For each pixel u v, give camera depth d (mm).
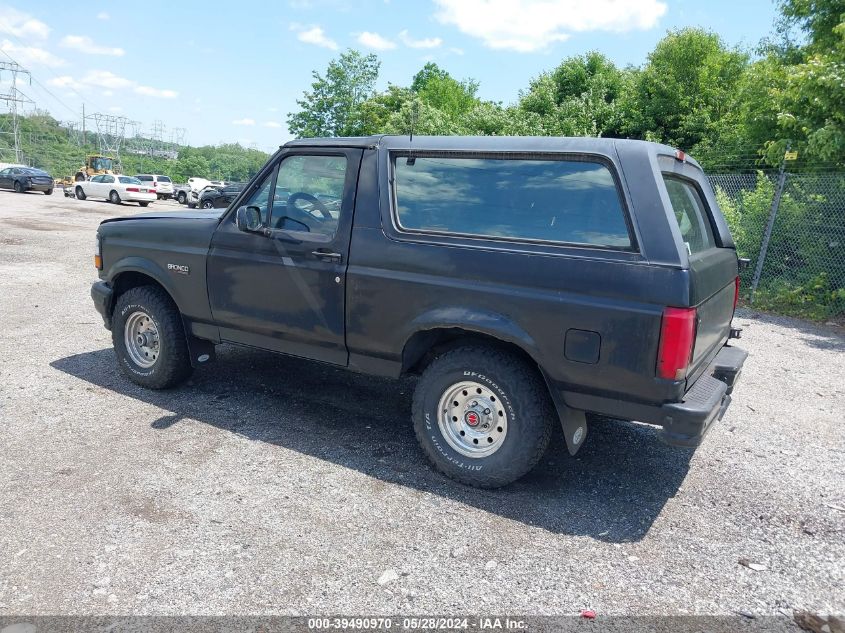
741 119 19594
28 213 20953
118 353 5215
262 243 4312
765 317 9562
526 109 28438
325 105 43781
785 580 3008
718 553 3215
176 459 3955
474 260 3557
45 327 7023
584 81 30453
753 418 5238
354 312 3971
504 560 3053
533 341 3389
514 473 3605
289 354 4410
